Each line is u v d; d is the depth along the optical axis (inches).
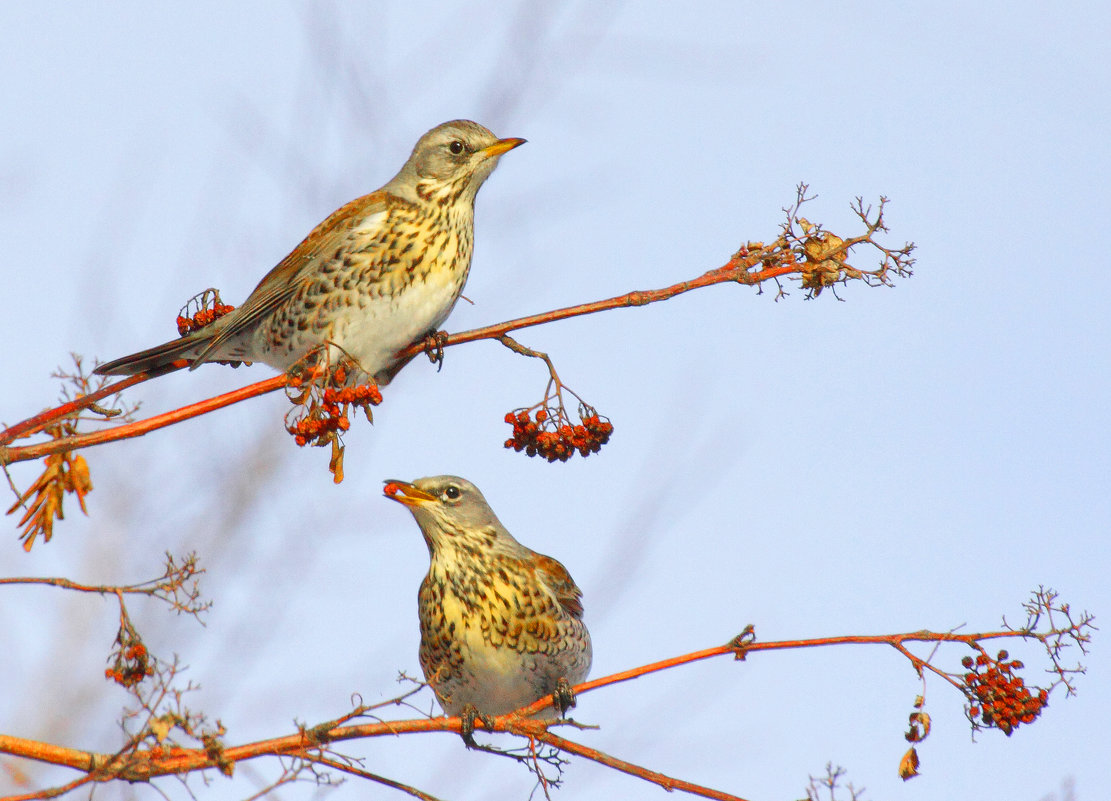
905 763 346.9
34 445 354.9
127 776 290.7
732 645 351.6
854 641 354.6
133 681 327.6
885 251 403.5
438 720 335.0
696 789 346.0
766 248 407.5
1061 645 351.9
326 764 306.8
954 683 350.0
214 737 296.2
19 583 310.5
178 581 333.1
